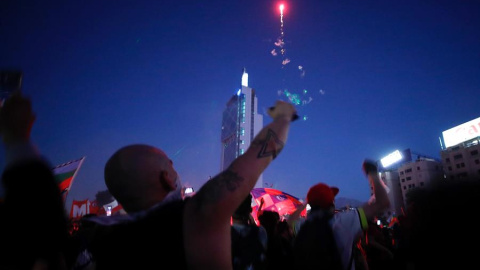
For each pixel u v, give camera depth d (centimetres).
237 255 312
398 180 9612
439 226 123
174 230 111
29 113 116
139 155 138
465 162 7538
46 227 112
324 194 287
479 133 7231
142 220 119
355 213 264
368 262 553
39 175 114
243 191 111
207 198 108
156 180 136
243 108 14900
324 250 256
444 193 124
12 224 107
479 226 117
